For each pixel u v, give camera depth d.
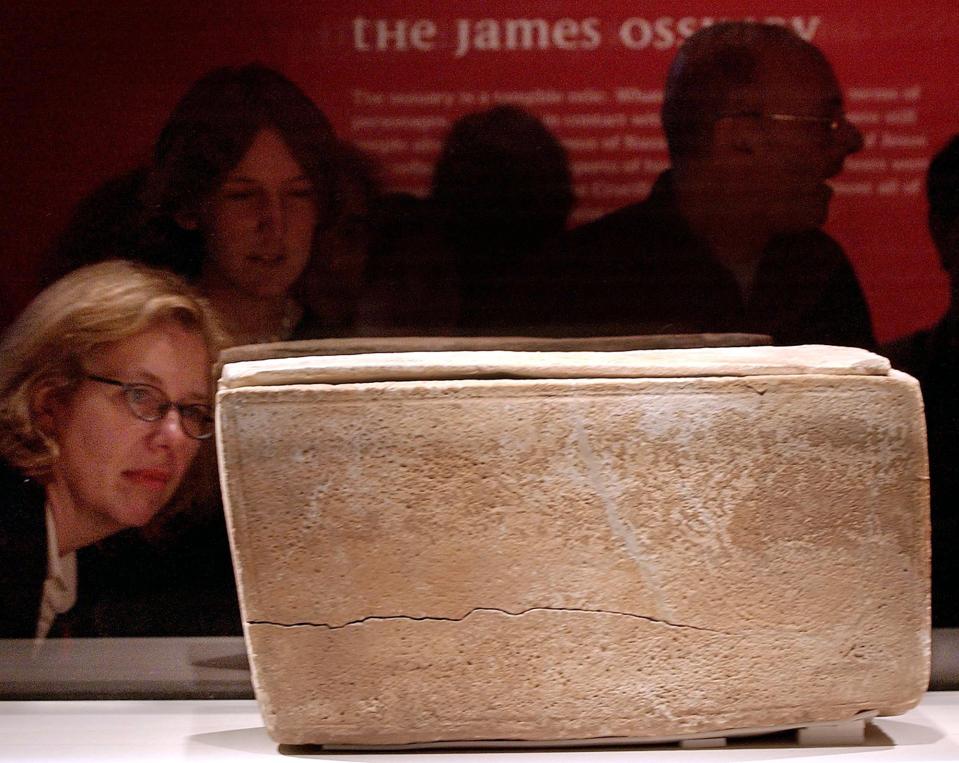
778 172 1.64
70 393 1.64
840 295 1.66
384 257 1.66
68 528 1.68
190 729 1.58
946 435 1.70
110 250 1.64
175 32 1.61
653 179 1.65
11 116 1.61
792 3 1.62
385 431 1.36
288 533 1.36
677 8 1.62
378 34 1.63
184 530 1.70
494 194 1.65
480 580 1.37
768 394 1.39
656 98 1.64
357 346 1.64
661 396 1.38
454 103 1.64
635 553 1.38
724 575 1.39
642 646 1.38
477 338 1.66
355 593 1.37
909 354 1.68
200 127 1.63
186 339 1.65
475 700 1.38
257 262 1.65
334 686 1.38
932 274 1.66
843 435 1.40
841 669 1.41
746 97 1.63
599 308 1.67
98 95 1.62
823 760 1.40
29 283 1.63
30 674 1.72
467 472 1.37
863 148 1.64
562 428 1.37
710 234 1.66
